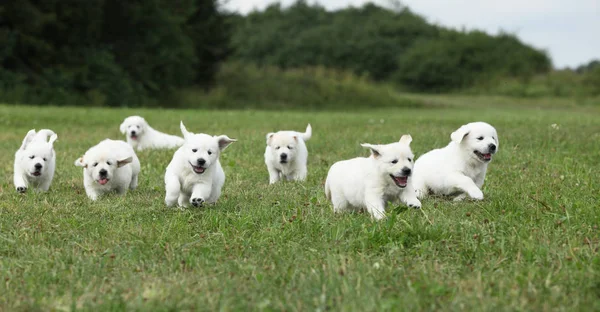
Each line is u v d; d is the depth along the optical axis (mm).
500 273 5000
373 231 5797
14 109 25188
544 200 7293
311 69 50719
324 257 5465
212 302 4496
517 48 66750
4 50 35125
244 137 15359
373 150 6840
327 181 7508
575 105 46875
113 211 7363
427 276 4887
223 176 8070
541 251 5328
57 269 5359
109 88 39094
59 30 38500
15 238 6148
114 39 42750
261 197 8164
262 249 5762
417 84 64750
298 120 22781
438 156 8266
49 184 9203
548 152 11781
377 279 4867
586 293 4582
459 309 4258
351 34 71250
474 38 67875
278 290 4766
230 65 49906
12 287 4973
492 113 32062
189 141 7484
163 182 9625
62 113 23750
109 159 8414
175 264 5363
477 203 7293
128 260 5535
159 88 43875
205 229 6480
